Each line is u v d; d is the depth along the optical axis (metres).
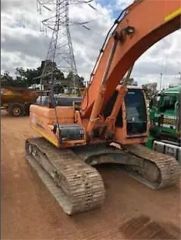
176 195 6.44
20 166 8.41
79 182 5.32
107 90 6.11
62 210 5.61
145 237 4.73
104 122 6.68
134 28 5.12
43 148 7.35
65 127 6.32
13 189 6.55
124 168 8.13
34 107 8.71
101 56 6.15
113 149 7.38
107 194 6.44
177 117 9.63
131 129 6.81
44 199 6.08
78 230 4.93
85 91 6.77
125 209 5.72
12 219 5.16
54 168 6.22
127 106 6.85
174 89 10.15
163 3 4.44
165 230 4.95
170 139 10.14
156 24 4.62
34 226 5.01
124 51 5.39
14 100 21.23
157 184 6.84
